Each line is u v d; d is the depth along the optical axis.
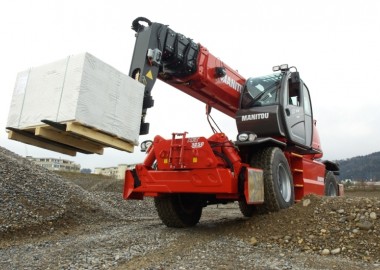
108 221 6.90
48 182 7.69
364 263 3.62
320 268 3.36
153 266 3.34
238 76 6.80
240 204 7.54
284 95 6.19
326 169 8.81
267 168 5.36
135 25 5.38
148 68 5.09
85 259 3.60
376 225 4.32
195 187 5.04
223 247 4.21
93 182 26.50
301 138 6.69
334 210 4.82
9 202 5.88
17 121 4.41
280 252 4.02
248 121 6.12
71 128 3.82
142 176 5.49
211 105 6.64
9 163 7.74
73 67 4.03
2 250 4.22
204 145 4.99
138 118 4.66
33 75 4.43
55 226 5.83
